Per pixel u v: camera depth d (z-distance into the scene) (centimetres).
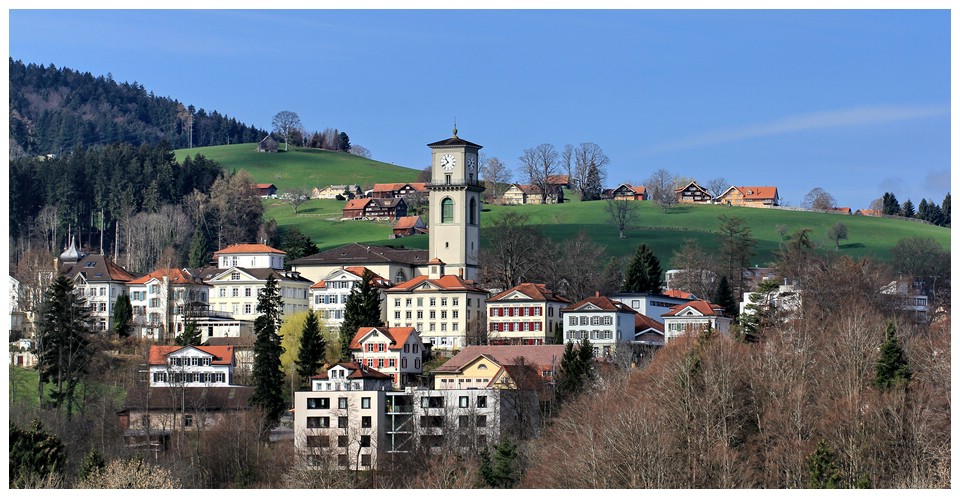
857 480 18675
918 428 19662
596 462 19112
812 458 18988
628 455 18888
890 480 18975
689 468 19088
